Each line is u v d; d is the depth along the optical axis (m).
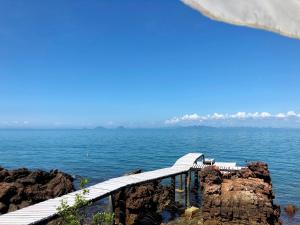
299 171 83.50
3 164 102.88
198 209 39.41
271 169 87.94
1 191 37.72
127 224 34.97
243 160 111.50
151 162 106.19
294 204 47.09
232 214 32.72
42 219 23.94
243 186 34.59
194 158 56.44
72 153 139.75
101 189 32.72
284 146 189.12
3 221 23.38
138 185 37.34
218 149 161.50
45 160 112.94
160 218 37.12
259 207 32.00
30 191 40.75
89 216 35.78
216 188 34.06
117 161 108.44
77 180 69.75
